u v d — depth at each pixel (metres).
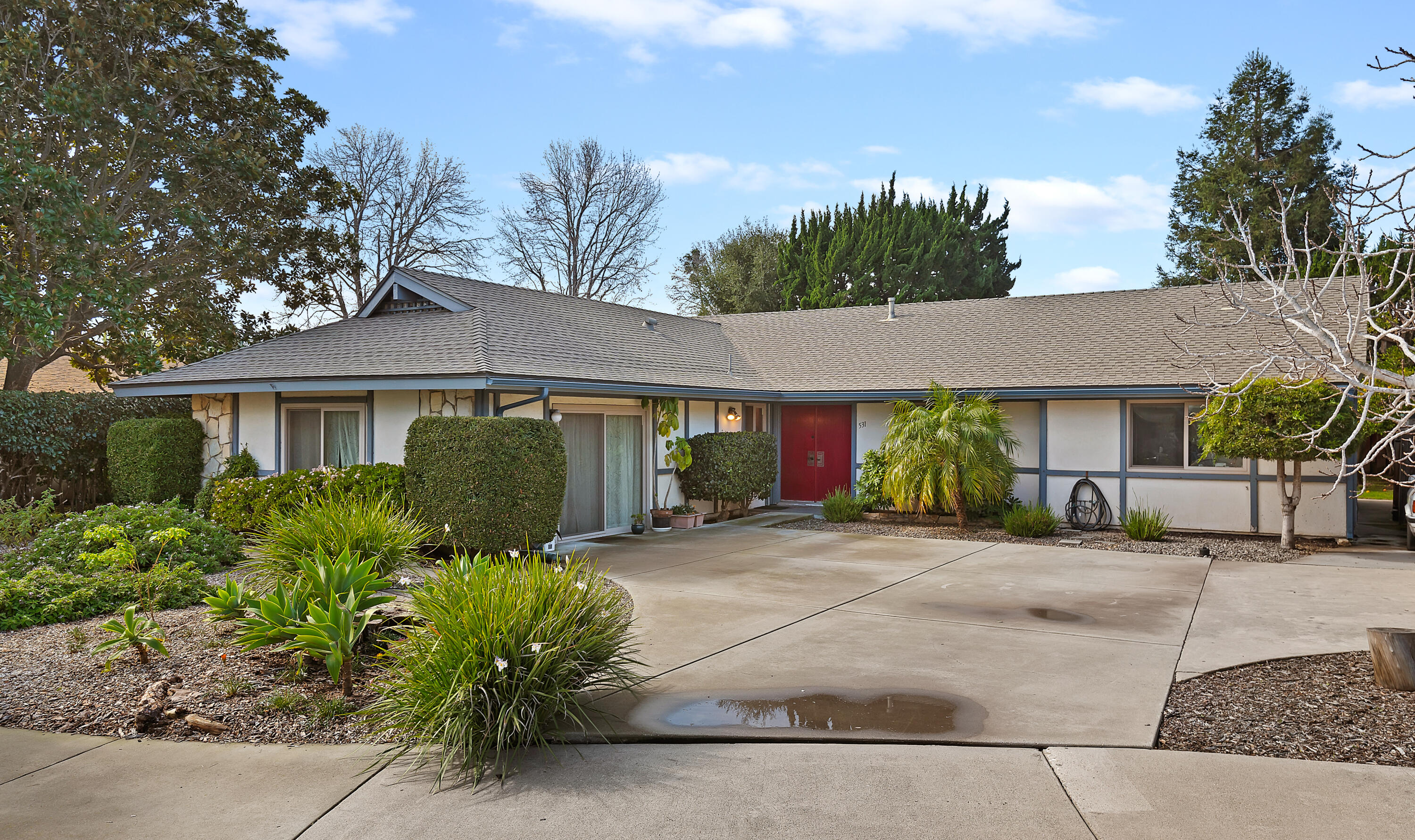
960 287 36.09
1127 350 15.23
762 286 39.03
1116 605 8.26
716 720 4.95
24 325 15.59
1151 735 4.64
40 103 15.83
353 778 4.14
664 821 3.67
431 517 10.55
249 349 14.98
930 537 13.40
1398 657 5.38
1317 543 12.59
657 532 13.86
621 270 37.75
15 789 3.99
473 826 3.63
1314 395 10.81
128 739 4.65
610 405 13.46
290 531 7.27
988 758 4.37
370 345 13.22
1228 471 13.52
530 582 4.98
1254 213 23.20
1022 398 14.69
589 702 5.27
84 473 14.72
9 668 5.79
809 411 17.98
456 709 4.32
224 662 5.94
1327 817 3.65
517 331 13.47
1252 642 6.77
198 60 18.48
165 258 18.70
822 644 6.74
